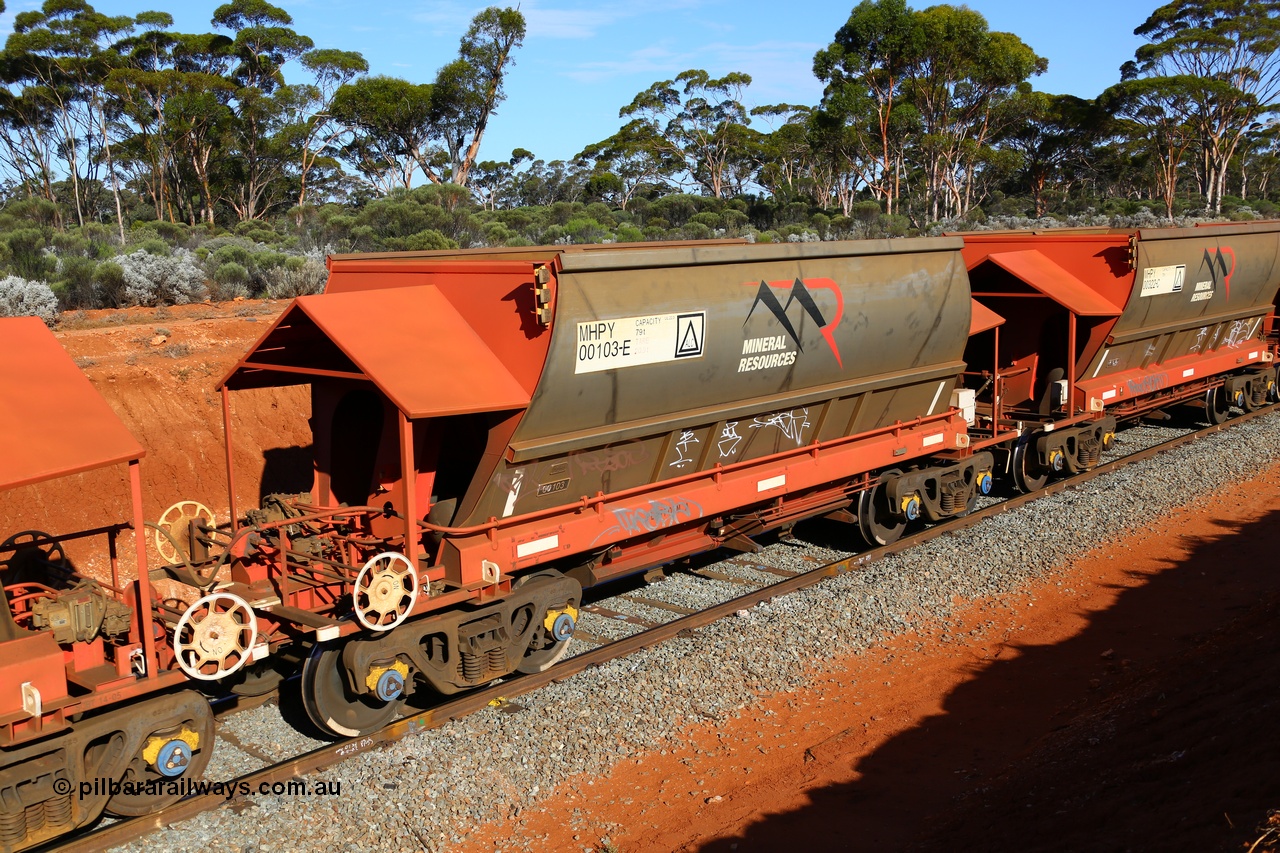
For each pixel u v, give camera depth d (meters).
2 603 6.07
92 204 59.91
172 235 37.44
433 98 55.94
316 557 7.70
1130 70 79.31
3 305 17.20
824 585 10.36
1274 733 5.50
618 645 8.76
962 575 10.62
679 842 5.98
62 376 6.00
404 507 7.34
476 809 6.38
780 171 75.81
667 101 79.94
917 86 59.00
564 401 7.71
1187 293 15.66
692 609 9.96
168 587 10.62
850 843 5.86
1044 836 5.32
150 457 12.53
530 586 8.16
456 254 9.31
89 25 58.28
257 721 7.81
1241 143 89.94
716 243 10.66
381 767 6.75
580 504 8.41
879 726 7.55
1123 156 80.31
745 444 9.86
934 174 60.34
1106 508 12.83
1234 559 11.02
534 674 8.26
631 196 78.25
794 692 8.17
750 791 6.61
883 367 11.13
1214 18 77.00
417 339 7.40
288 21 65.00
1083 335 14.31
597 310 7.73
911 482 11.95
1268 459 15.36
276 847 5.95
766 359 9.45
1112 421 15.24
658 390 8.49
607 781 6.79
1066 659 8.71
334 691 7.25
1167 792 5.33
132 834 6.02
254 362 8.13
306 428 14.35
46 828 5.83
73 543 11.14
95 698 5.89
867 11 57.34
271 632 7.73
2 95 56.19
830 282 10.07
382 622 6.94
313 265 23.66
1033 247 14.68
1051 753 6.66
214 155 59.50
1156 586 10.38
